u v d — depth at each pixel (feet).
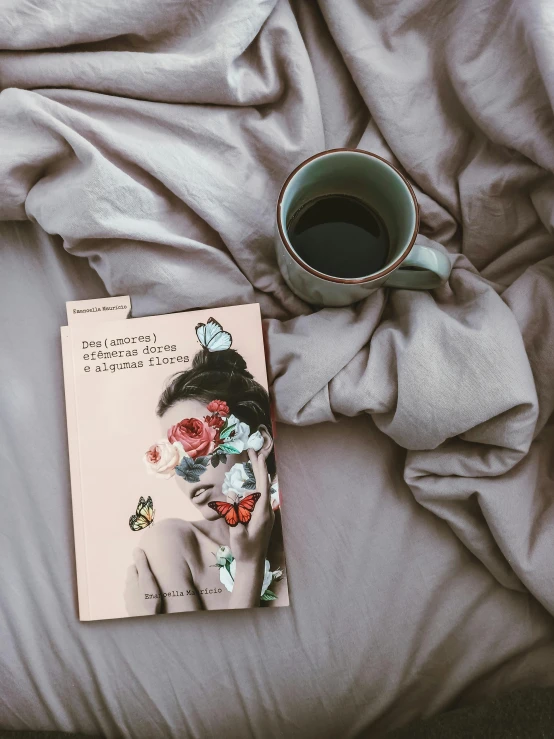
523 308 1.71
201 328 1.83
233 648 1.76
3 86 1.85
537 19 1.51
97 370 1.83
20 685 1.77
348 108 1.86
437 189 1.77
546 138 1.60
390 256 1.68
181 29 1.81
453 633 1.77
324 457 1.84
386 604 1.78
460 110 1.74
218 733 1.77
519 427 1.62
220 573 1.76
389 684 1.76
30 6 1.71
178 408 1.81
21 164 1.75
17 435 1.83
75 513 1.78
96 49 1.83
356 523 1.81
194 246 1.76
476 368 1.60
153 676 1.75
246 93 1.76
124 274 1.79
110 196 1.70
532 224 1.77
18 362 1.87
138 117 1.79
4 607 1.78
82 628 1.77
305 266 1.50
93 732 1.78
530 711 1.57
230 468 1.79
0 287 1.89
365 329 1.73
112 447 1.80
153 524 1.77
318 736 1.78
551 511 1.69
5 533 1.81
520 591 1.76
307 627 1.77
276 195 1.82
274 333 1.78
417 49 1.75
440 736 1.60
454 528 1.75
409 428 1.66
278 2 1.76
